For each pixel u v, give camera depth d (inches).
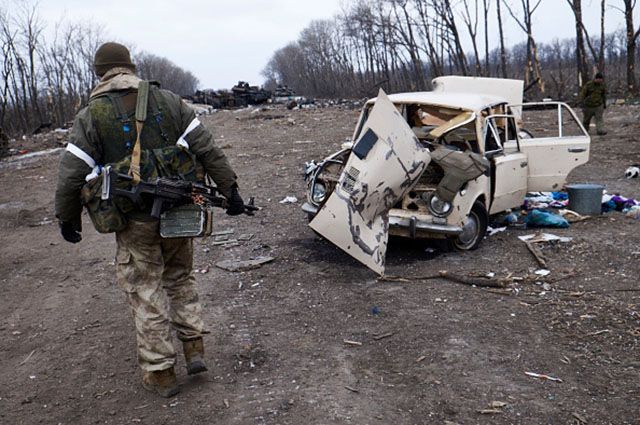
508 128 332.5
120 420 150.4
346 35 2758.4
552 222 318.7
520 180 319.9
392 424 145.3
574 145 330.0
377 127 239.3
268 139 797.9
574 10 1305.4
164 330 154.6
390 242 302.2
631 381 163.0
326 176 294.4
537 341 188.7
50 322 222.2
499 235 309.9
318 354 183.2
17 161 802.8
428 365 174.1
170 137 148.4
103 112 142.9
